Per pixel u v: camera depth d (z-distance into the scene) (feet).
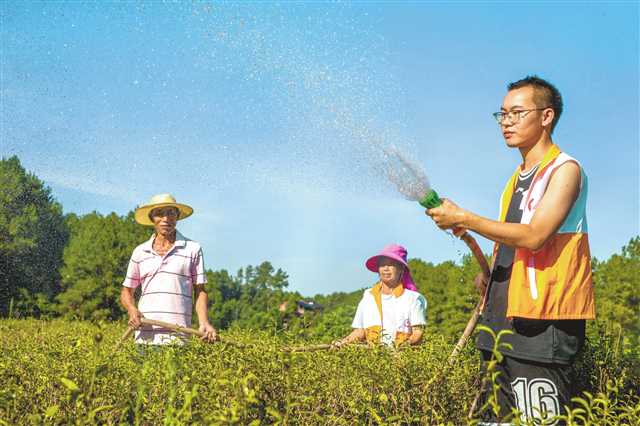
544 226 11.27
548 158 11.98
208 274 169.48
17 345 16.33
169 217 21.33
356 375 12.88
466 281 74.38
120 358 14.55
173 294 20.89
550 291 11.33
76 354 13.41
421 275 135.33
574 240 11.51
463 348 14.71
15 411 11.54
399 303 21.56
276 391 11.98
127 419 12.16
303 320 19.72
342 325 46.21
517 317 11.68
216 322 159.33
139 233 166.81
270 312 46.03
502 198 13.23
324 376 13.34
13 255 157.58
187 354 14.24
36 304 76.33
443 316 114.62
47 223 163.32
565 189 11.44
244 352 13.92
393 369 12.71
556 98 12.32
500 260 12.51
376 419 10.60
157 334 20.21
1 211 156.66
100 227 163.84
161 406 11.43
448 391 12.48
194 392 8.96
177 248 21.25
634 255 81.82
